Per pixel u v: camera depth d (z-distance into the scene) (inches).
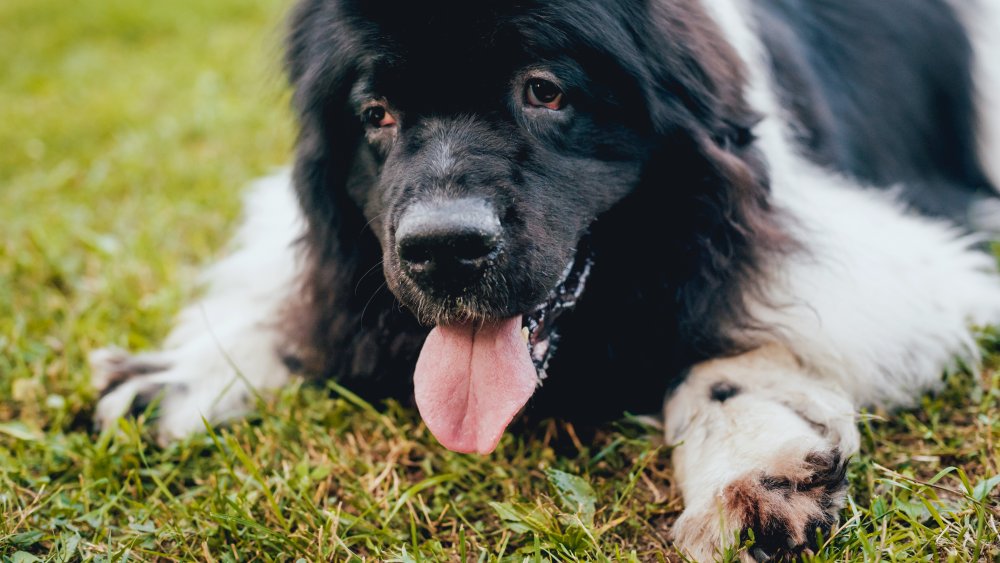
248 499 32.2
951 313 36.4
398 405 36.0
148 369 37.4
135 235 46.9
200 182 52.3
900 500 30.3
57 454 34.4
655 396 35.4
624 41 33.0
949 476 31.8
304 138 36.3
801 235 35.6
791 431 31.1
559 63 32.6
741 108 34.8
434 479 32.2
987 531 29.4
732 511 29.5
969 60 46.6
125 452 34.3
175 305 42.1
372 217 34.8
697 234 34.2
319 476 33.1
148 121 63.3
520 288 31.3
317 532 31.2
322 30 34.9
